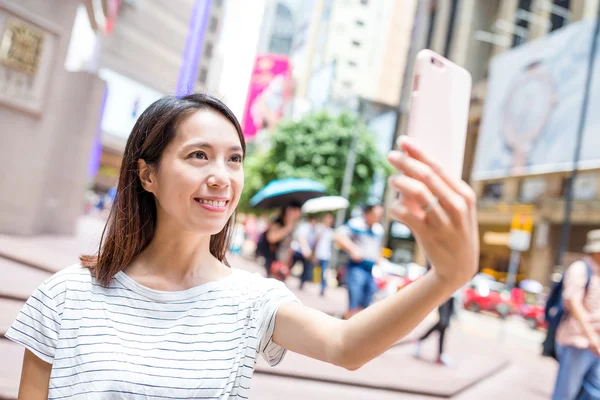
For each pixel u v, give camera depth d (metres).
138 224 1.30
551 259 26.86
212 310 1.27
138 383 1.14
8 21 8.32
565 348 4.17
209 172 1.23
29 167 8.98
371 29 45.91
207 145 1.23
